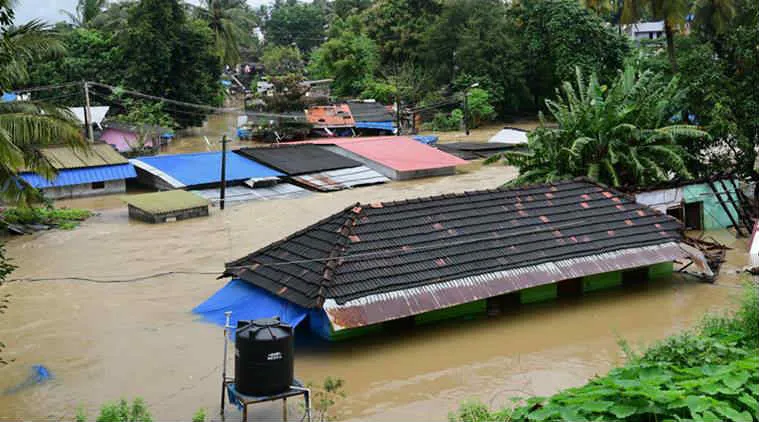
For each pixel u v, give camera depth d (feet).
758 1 97.25
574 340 53.42
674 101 88.28
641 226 66.03
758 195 94.53
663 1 92.68
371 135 187.62
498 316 58.13
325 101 195.83
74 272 73.10
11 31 56.70
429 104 205.77
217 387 46.37
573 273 58.59
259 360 37.73
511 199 66.03
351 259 53.67
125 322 58.44
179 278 70.74
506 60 206.69
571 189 69.67
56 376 48.55
